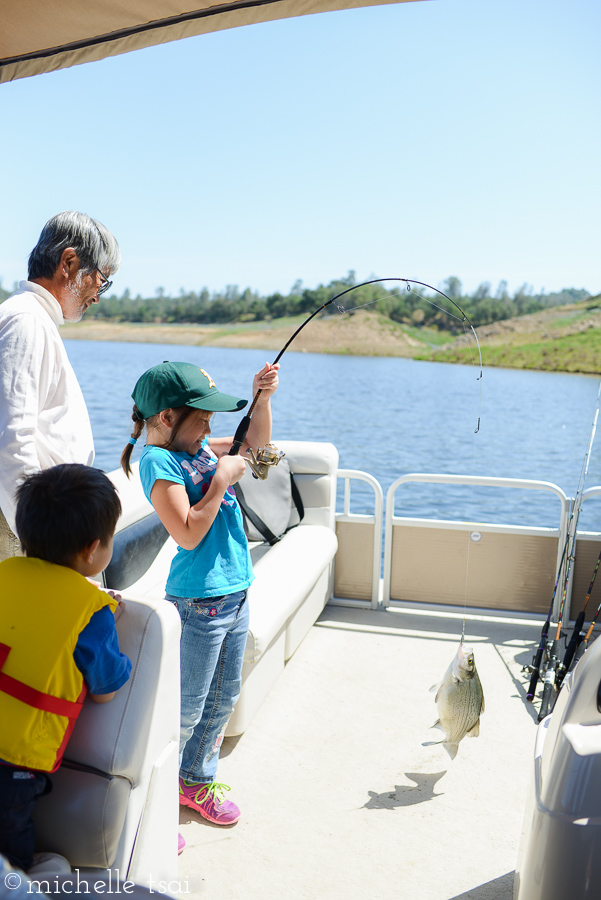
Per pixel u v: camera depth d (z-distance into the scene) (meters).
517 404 36.84
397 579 3.93
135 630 1.39
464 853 2.03
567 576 3.52
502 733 2.69
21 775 1.17
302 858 1.99
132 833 1.37
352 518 3.91
